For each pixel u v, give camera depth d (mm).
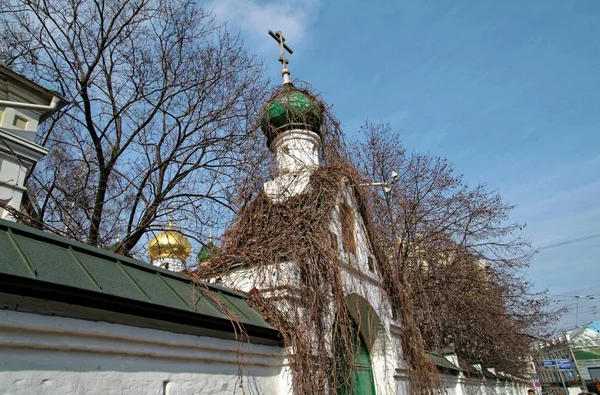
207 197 13078
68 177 13742
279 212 9344
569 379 60500
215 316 5805
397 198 17234
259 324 6715
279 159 11930
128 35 13000
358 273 9930
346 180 10680
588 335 60781
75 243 4945
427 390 11281
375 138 20250
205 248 11117
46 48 12367
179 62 14203
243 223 9703
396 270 12617
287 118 12156
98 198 12516
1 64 7809
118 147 13695
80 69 12562
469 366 20047
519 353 24906
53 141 13789
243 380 6355
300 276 7852
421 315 17344
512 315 20188
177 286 5977
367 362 10516
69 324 4211
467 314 20000
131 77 13305
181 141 14141
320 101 12383
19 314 3865
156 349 5102
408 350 11578
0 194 7309
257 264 8195
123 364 4723
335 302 8211
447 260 20109
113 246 12789
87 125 12383
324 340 7570
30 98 8352
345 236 10109
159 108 13617
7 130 7770
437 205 19734
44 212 12492
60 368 4117
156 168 13266
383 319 10742
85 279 4445
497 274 20406
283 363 7168
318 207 9250
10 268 3771
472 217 19875
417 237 19156
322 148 11891
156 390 4992
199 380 5621
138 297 4816
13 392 3703
